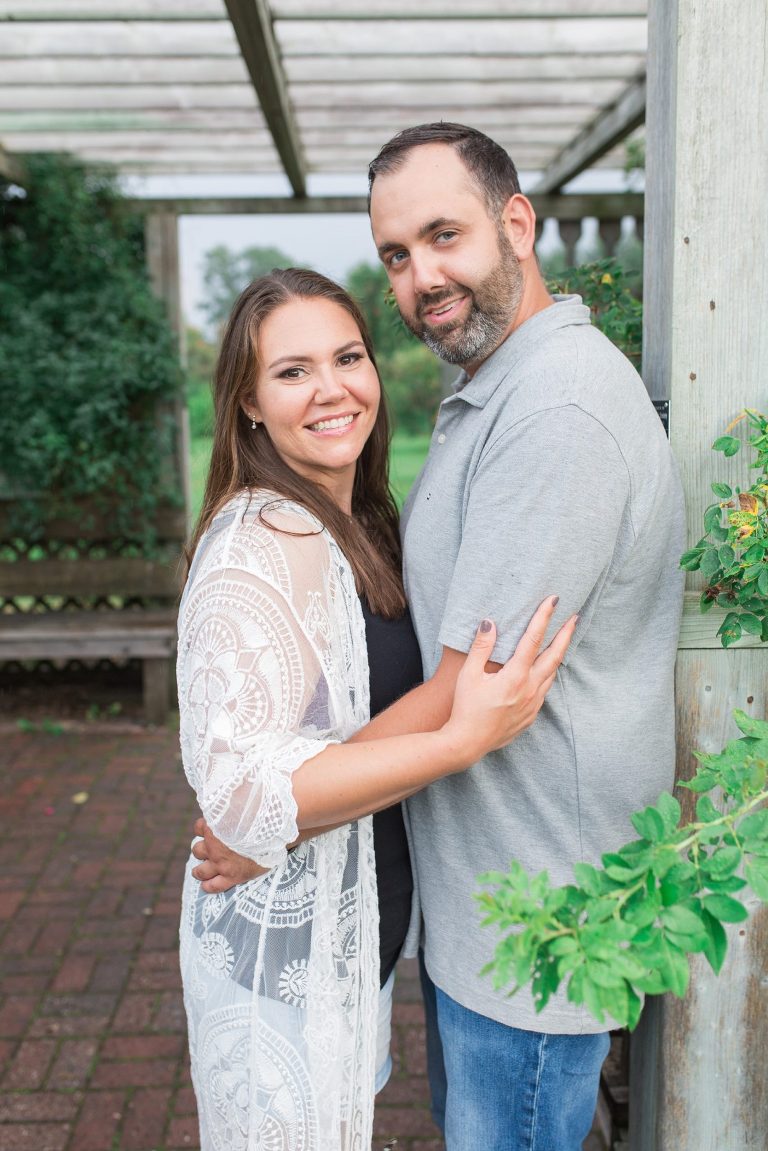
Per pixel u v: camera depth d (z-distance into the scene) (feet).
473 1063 4.94
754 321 4.94
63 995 9.64
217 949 4.73
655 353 5.20
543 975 2.89
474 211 4.48
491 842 4.73
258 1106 4.57
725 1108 5.57
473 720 4.03
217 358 5.09
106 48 12.71
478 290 4.55
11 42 12.53
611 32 12.71
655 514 4.49
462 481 4.63
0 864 12.27
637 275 7.55
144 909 11.22
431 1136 7.80
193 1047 4.93
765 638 4.73
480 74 13.69
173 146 16.83
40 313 17.21
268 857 4.25
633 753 4.69
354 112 15.49
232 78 13.65
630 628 4.68
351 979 4.72
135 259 17.93
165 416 17.94
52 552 18.61
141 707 18.31
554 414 4.10
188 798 14.32
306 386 4.80
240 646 4.21
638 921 2.88
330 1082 4.56
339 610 4.66
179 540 18.37
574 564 4.11
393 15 11.69
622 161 18.49
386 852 5.12
